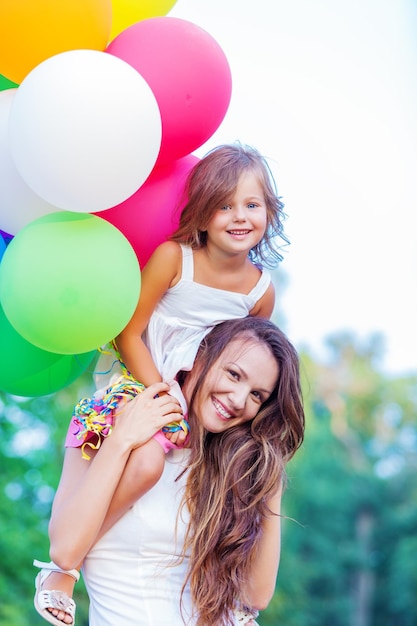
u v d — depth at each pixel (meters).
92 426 2.67
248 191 2.72
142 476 2.60
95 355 3.08
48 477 8.91
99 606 2.73
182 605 2.75
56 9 2.43
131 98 2.34
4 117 2.56
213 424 2.80
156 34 2.60
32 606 8.47
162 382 2.77
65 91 2.30
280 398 2.88
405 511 19.69
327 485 18.48
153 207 2.71
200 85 2.60
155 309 2.85
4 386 2.76
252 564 2.89
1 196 2.56
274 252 2.95
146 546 2.72
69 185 2.33
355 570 18.62
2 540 8.50
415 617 18.39
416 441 21.61
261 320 2.89
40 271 2.39
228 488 2.82
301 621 15.83
